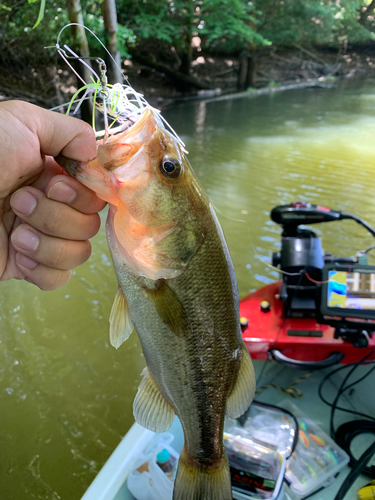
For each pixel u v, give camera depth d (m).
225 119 3.00
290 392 0.61
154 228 0.26
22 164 0.25
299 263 0.61
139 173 0.25
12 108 0.25
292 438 0.51
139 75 3.61
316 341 0.58
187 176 0.26
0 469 0.65
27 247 0.28
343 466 0.49
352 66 5.00
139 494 0.41
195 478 0.33
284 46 4.63
